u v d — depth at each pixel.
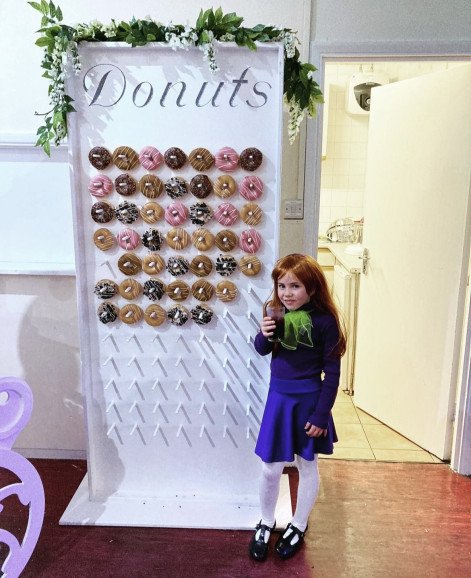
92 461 2.18
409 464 2.60
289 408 1.80
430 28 2.21
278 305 1.82
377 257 2.88
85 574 1.87
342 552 1.99
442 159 2.41
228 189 1.89
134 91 1.86
